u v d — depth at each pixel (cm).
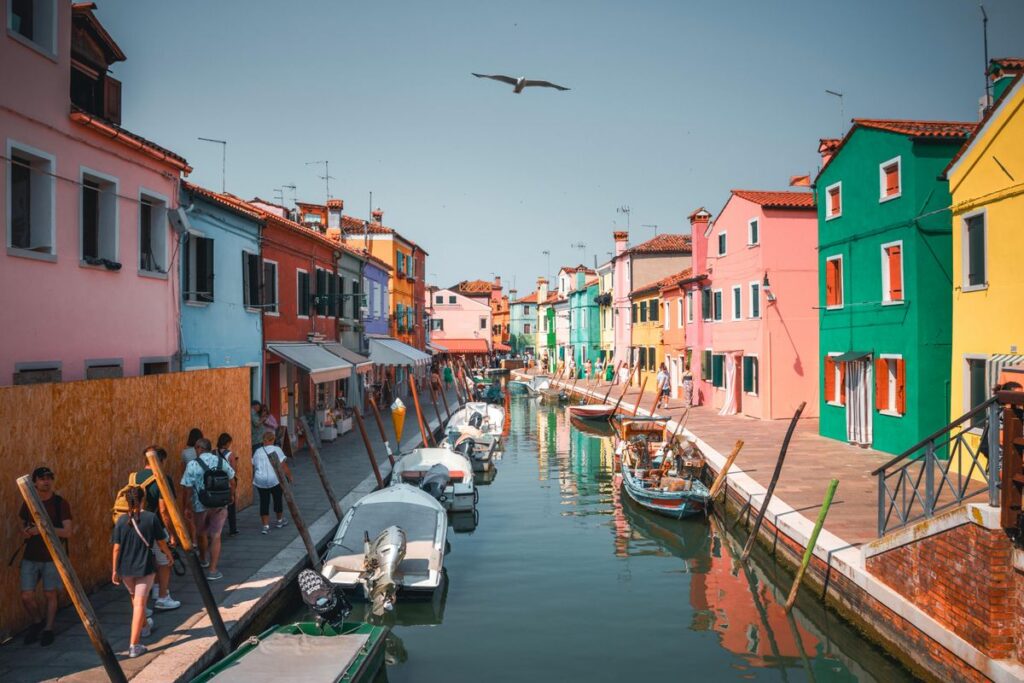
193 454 1028
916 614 805
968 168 1438
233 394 1316
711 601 1103
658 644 948
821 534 1097
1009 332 1327
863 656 911
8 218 937
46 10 1020
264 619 894
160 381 1052
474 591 1149
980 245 1423
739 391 2862
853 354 1911
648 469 1795
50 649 712
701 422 2598
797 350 2603
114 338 1172
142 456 1000
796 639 962
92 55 1185
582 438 2997
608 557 1332
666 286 3775
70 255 1062
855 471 1597
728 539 1445
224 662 716
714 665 888
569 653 920
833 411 2094
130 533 712
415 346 4425
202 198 1500
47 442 796
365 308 3089
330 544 1102
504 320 9244
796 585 1042
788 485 1459
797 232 2594
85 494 868
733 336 2869
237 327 1692
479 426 2686
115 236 1173
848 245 1975
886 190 1800
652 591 1147
